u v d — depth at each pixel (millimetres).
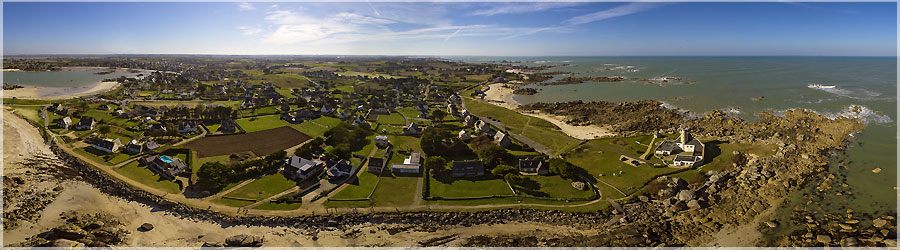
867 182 81250
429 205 75312
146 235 65438
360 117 141000
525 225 69938
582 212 73188
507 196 78250
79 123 125375
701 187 81000
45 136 115688
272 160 90688
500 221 71062
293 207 73688
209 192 78250
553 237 66188
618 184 83750
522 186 82562
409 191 80688
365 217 71375
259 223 69188
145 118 137375
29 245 59625
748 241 63438
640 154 101250
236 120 140250
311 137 119500
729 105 168875
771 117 142125
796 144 103688
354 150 104562
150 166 90500
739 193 78250
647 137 115375
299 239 65125
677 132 121062
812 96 183750
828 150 99812
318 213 72000
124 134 119688
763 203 74188
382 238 65875
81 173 89125
